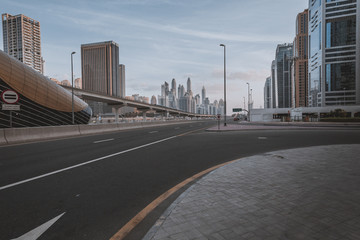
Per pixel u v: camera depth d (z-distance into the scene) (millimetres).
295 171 5406
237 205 3459
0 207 3730
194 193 4023
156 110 137625
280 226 2789
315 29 133375
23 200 4035
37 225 3129
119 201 4000
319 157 7074
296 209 3264
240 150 9609
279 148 10031
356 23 116938
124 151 9484
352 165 5941
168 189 4641
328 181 4551
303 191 4000
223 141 12984
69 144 11992
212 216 3102
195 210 3307
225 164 6395
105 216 3412
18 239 2760
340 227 2729
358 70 117188
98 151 9508
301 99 182125
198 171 6105
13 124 25547
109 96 83562
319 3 127562
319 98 128125
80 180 5270
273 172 5359
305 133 18219
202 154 8711
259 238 2527
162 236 2605
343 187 4168
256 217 3047
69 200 4043
